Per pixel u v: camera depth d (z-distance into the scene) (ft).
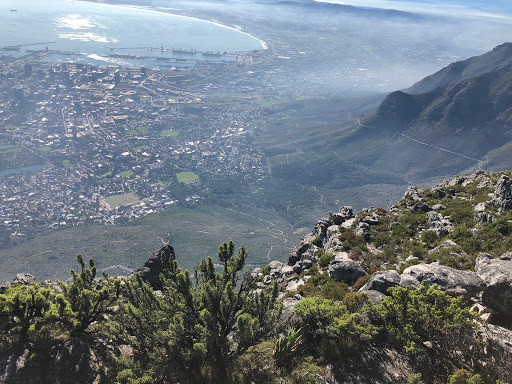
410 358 39.37
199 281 47.83
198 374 39.09
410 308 42.37
